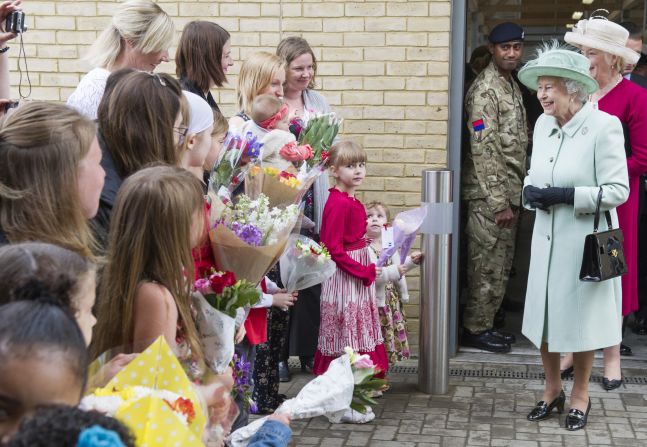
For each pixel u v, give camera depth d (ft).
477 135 18.06
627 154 16.67
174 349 6.50
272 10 18.02
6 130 6.35
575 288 13.80
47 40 18.35
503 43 18.19
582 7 21.15
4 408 3.70
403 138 17.97
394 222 15.17
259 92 14.25
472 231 18.48
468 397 15.90
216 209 9.41
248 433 7.64
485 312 18.66
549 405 14.73
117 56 11.52
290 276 12.16
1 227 6.25
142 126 8.26
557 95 13.74
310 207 16.22
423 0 17.58
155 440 4.57
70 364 3.82
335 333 14.66
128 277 6.90
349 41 17.89
